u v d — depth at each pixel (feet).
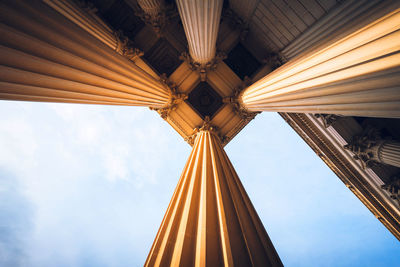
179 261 17.39
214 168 33.09
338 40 19.72
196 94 70.13
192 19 34.22
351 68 16.06
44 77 15.98
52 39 16.22
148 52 65.92
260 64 67.46
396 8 14.20
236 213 23.31
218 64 63.82
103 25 52.34
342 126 53.16
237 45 67.62
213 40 45.06
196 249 18.76
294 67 26.81
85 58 20.57
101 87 24.72
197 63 59.41
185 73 65.31
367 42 15.11
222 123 66.59
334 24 34.19
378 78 13.87
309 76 21.84
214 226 20.65
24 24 13.69
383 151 45.62
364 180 58.44
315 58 22.04
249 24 60.23
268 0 46.34
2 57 12.34
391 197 52.60
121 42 56.39
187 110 66.28
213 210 22.79
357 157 53.42
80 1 50.11
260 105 41.19
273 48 58.85
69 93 20.48
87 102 25.26
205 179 28.91
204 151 41.42
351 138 53.93
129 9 61.67
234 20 61.00
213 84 67.26
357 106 17.69
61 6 30.19
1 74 12.85
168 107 63.16
